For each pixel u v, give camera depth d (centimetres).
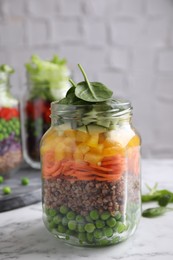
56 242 61
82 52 121
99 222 57
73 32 120
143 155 127
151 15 121
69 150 57
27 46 119
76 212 57
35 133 86
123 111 58
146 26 121
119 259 57
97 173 57
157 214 67
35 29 118
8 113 81
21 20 117
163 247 59
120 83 123
